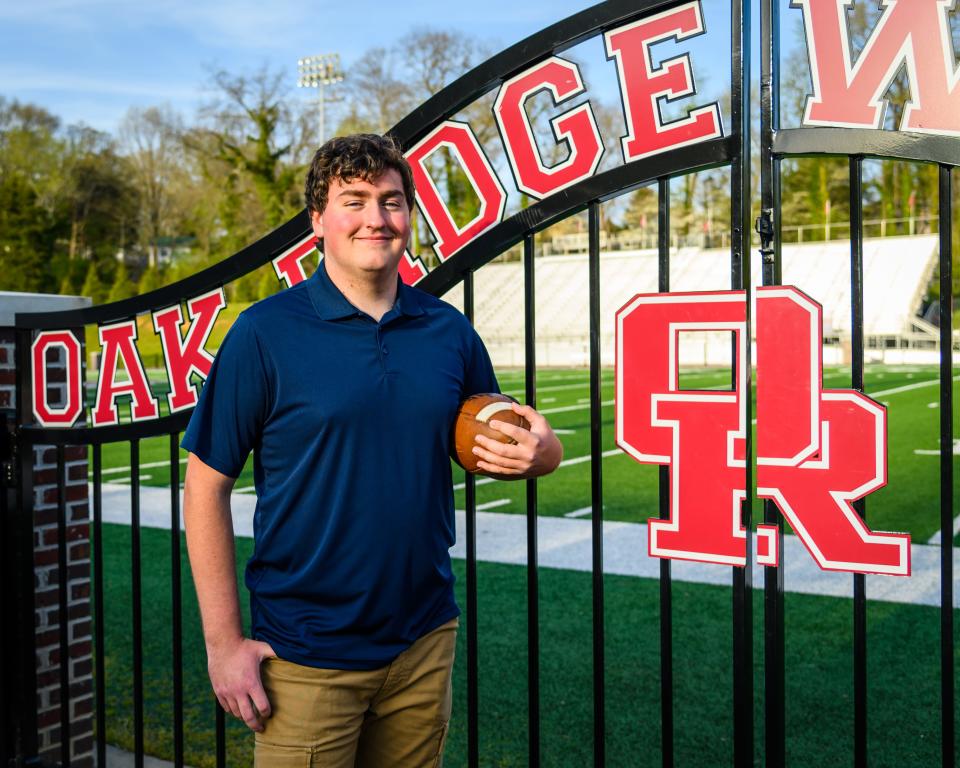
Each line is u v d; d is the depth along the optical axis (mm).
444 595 2064
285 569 1958
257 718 1909
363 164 1885
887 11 1903
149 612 5461
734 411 2072
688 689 4078
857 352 1984
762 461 2055
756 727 3678
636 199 45500
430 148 2432
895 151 1890
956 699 3861
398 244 1949
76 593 3697
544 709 3918
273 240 2648
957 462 10438
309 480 1896
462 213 22109
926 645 4547
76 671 3684
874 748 3463
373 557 1891
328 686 1902
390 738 2068
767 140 1995
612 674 4281
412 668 2002
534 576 2363
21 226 50812
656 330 2158
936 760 3348
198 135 45625
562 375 28719
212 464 1935
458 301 28156
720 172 42844
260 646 1942
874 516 7840
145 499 9492
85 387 3055
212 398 1938
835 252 36750
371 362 1903
